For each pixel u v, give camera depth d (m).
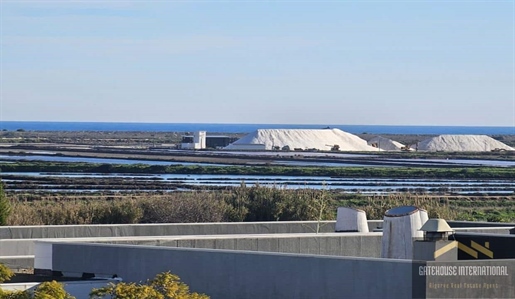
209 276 37.34
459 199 128.50
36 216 71.25
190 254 37.75
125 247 39.44
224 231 55.91
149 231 55.12
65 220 72.06
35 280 40.47
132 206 74.75
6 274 36.88
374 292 33.78
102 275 40.03
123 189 131.50
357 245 45.12
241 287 36.59
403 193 127.00
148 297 33.34
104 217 73.50
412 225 39.16
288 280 35.59
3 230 53.59
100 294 34.34
